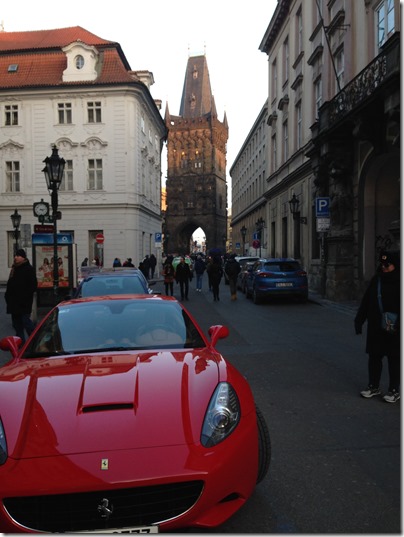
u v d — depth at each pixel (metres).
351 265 17.20
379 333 5.97
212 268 19.41
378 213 16.27
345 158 16.83
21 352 4.20
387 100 11.82
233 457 2.90
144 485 2.62
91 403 3.08
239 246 62.06
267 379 7.11
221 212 105.62
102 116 34.66
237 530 3.15
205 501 2.71
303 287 17.45
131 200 34.72
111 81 34.06
